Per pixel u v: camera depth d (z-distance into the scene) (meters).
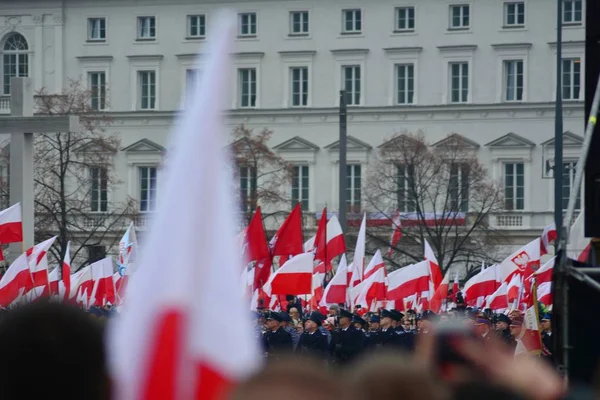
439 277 91.50
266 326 75.25
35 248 86.56
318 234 93.00
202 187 13.20
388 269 199.88
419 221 194.12
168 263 13.08
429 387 10.77
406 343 71.62
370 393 10.65
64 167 187.88
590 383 23.30
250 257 74.06
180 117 13.42
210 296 13.09
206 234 13.16
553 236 105.06
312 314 71.44
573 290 24.78
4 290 77.25
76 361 9.77
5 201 197.25
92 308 74.44
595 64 27.06
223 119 13.38
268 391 9.18
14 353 9.70
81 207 199.62
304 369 9.39
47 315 9.88
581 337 24.64
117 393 10.08
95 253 193.75
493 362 14.02
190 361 12.89
